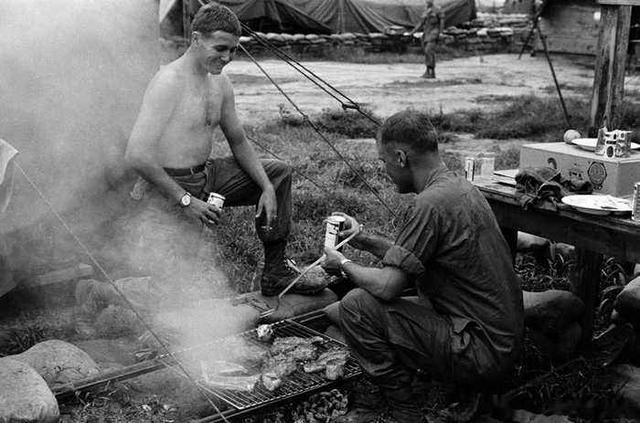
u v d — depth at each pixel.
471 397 3.50
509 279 3.35
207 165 4.32
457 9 27.31
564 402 3.77
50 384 3.46
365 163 8.88
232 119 4.29
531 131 12.48
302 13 23.27
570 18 25.05
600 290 5.00
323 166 8.94
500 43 28.00
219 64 4.02
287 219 4.42
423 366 3.40
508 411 3.62
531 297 4.14
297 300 4.43
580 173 4.16
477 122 13.17
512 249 4.30
